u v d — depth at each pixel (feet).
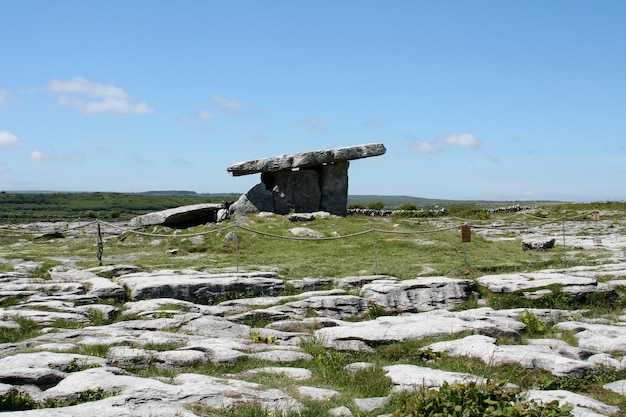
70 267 71.92
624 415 28.89
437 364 37.09
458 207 177.88
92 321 48.93
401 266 72.90
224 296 59.16
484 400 26.84
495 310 53.52
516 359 36.32
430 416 26.23
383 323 45.62
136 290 56.75
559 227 129.59
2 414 24.29
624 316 53.72
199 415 26.18
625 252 83.15
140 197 354.95
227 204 111.55
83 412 24.95
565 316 52.90
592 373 35.50
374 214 139.74
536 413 25.90
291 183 113.09
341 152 113.50
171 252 86.38
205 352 37.99
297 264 74.28
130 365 35.58
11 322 45.27
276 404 28.60
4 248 94.53
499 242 98.73
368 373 35.12
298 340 44.47
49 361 32.81
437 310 53.31
